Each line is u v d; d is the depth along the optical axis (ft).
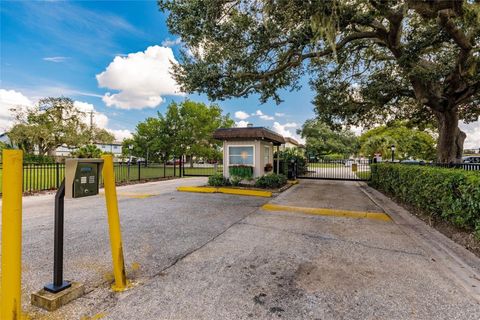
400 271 9.22
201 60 21.85
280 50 22.30
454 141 29.35
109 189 7.82
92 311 6.66
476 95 27.27
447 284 8.25
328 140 119.96
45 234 13.10
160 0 18.97
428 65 25.44
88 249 11.12
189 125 85.92
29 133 73.87
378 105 32.73
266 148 33.81
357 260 10.24
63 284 7.30
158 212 18.75
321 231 14.29
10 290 5.59
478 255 10.57
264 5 16.30
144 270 9.16
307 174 54.49
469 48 19.66
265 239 12.83
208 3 17.38
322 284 8.25
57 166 31.35
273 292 7.73
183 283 8.23
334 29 15.14
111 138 101.81
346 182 40.78
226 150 32.30
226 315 6.54
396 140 71.56
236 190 27.96
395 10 19.20
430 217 16.08
